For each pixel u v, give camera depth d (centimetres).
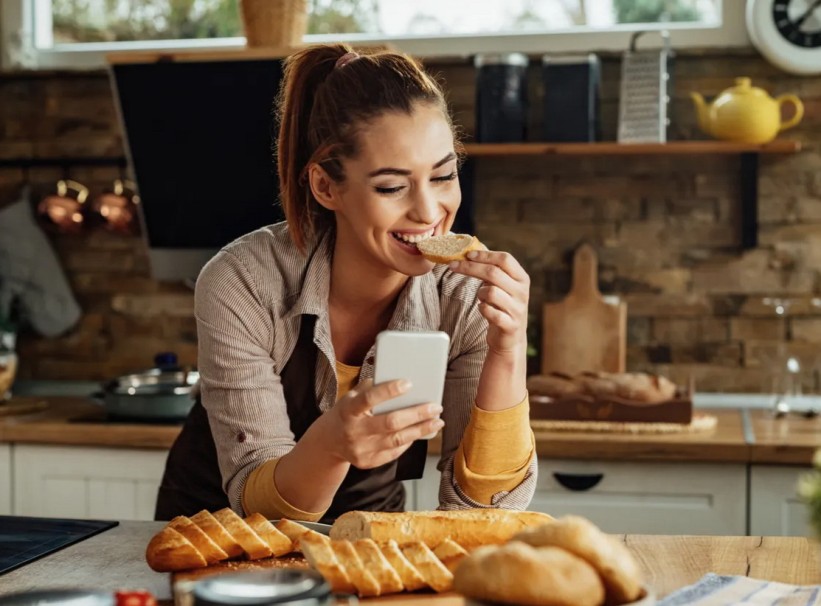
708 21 332
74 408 322
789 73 319
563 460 269
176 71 309
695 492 264
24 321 354
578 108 309
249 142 313
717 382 324
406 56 157
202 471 193
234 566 130
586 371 310
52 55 358
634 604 98
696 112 323
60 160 351
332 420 137
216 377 164
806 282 320
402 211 152
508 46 337
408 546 122
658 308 326
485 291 151
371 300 171
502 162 331
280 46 309
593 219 329
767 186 321
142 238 349
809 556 138
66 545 145
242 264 167
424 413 134
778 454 258
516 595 96
